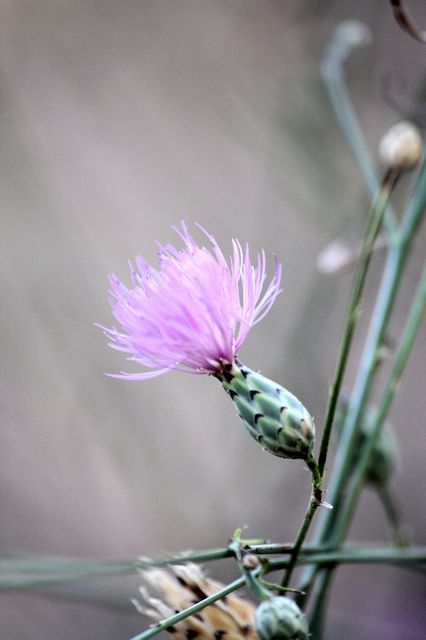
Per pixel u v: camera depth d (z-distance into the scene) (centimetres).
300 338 59
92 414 63
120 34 69
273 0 66
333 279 60
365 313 62
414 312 37
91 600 42
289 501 63
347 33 42
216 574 52
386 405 37
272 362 63
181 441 64
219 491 63
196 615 34
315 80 62
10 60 68
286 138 62
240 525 62
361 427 37
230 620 34
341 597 65
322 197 61
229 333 34
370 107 61
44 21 67
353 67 61
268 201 67
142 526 67
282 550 34
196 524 61
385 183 36
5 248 67
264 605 33
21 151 68
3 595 65
